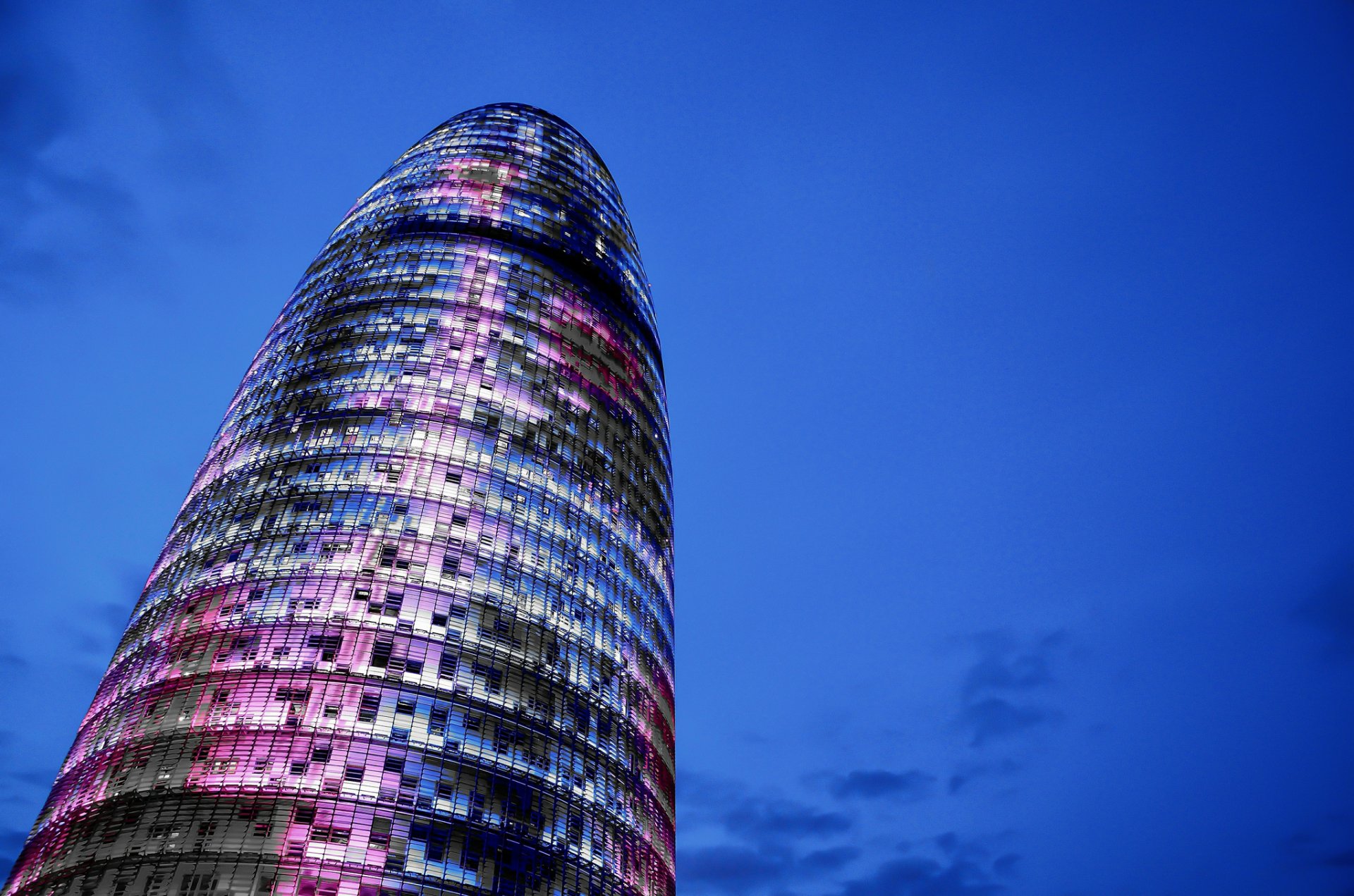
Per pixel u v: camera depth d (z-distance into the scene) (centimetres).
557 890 11831
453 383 15262
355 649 12206
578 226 19362
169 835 10631
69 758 12462
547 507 14825
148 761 11319
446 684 12331
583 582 14662
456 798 11556
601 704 13850
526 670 13112
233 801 10819
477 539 13775
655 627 15900
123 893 10300
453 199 18688
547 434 15600
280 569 12912
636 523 16462
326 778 11112
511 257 17712
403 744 11631
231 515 13862
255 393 15888
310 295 17375
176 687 11956
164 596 13412
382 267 17138
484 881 11219
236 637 12294
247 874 10331
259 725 11431
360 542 13200
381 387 15025
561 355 16825
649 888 13312
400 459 14175
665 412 19375
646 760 14288
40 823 11888
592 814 12794
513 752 12338
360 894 10469
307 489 13838
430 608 12862
